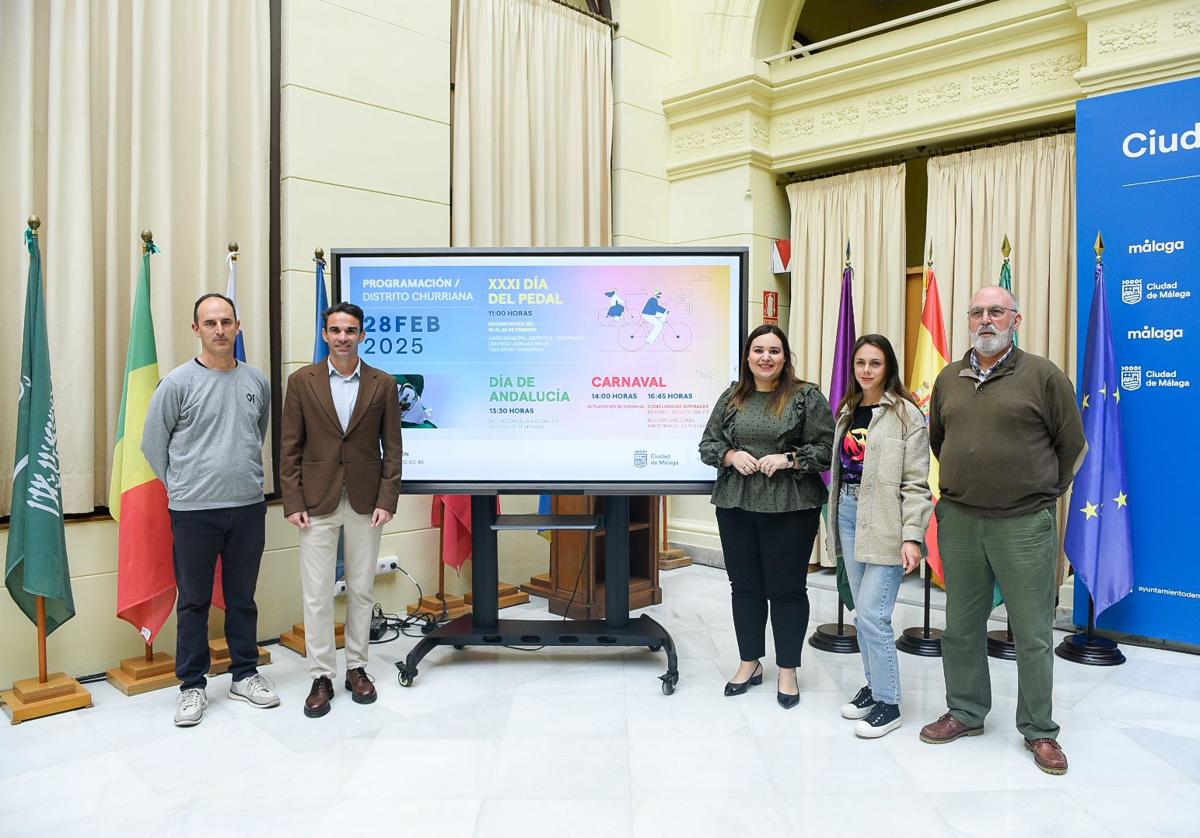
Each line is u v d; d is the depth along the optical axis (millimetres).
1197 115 3721
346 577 3375
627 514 3750
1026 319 4766
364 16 4438
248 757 2775
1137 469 3871
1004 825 2332
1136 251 3869
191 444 3133
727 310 3637
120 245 3658
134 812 2408
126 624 3650
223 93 3932
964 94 4934
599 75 5742
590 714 3145
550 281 3656
